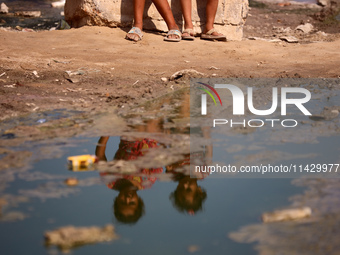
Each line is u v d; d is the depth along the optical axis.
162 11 7.64
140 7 7.51
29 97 4.04
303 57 6.87
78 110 3.70
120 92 4.39
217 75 5.33
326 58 6.78
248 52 7.18
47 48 6.52
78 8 7.99
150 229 1.90
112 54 6.41
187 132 3.21
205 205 2.12
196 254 1.69
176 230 1.89
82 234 1.84
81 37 7.32
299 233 1.82
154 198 2.22
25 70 5.14
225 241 1.78
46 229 1.88
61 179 2.39
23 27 10.05
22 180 2.36
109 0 7.91
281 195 2.22
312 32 10.56
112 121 3.43
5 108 3.64
